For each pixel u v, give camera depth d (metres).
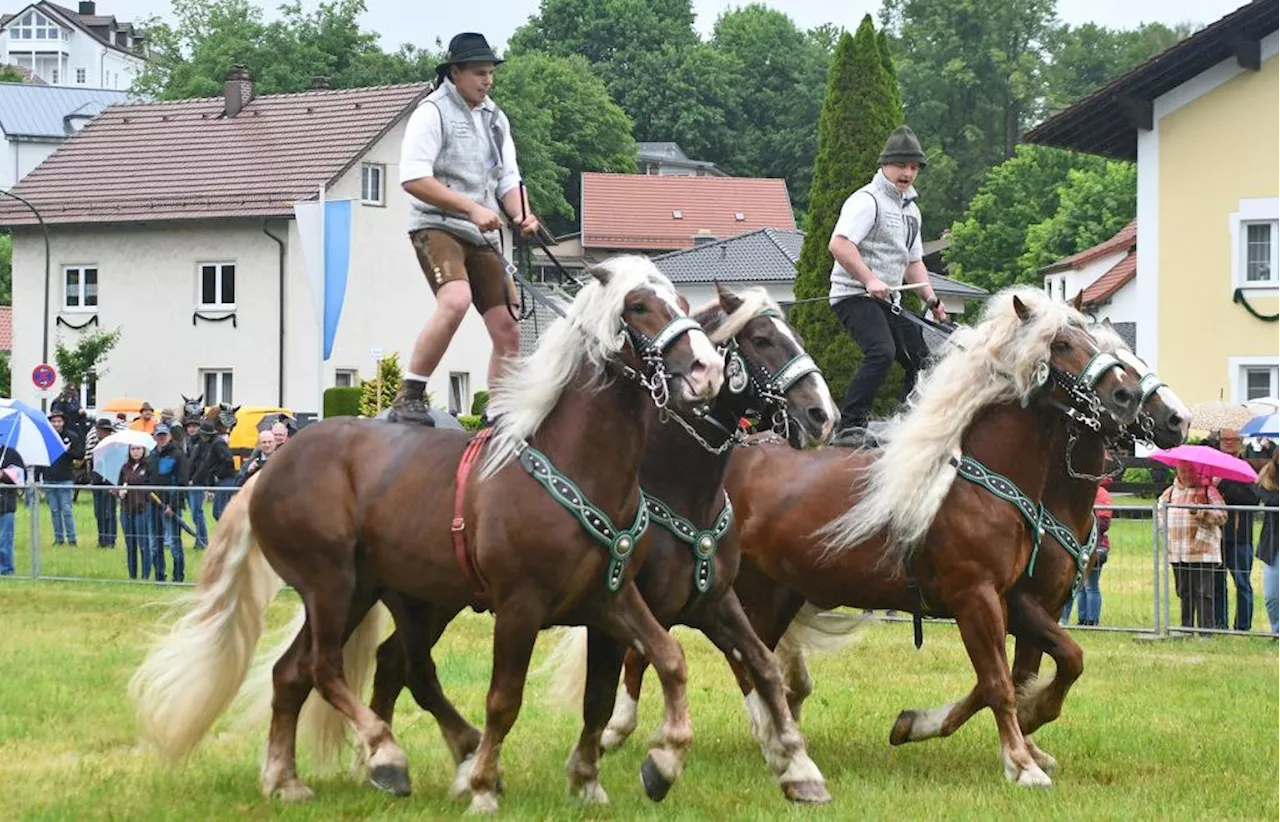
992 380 8.26
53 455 21.52
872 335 9.94
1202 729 9.98
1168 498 15.35
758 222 74.62
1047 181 72.56
